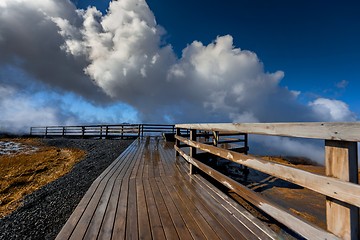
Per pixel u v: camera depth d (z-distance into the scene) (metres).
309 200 3.54
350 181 1.07
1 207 4.02
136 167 5.05
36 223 2.95
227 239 1.82
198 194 3.02
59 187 4.86
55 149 12.98
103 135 16.09
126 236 1.88
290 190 4.05
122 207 2.54
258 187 4.27
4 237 2.59
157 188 3.32
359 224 1.10
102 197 2.90
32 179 6.48
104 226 2.06
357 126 0.99
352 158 1.08
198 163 3.67
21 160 9.49
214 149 2.90
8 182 6.12
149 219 2.21
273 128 1.65
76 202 3.66
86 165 7.36
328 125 1.16
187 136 13.60
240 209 2.44
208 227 2.03
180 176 4.12
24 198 4.39
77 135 17.31
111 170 4.73
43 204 3.78
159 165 5.32
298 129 1.38
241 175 5.19
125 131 15.53
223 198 2.83
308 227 1.32
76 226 2.05
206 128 3.26
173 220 2.18
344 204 1.12
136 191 3.17
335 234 1.16
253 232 1.93
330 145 1.20
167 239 1.83
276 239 1.80
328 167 1.21
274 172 1.64
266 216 2.77
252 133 1.96
